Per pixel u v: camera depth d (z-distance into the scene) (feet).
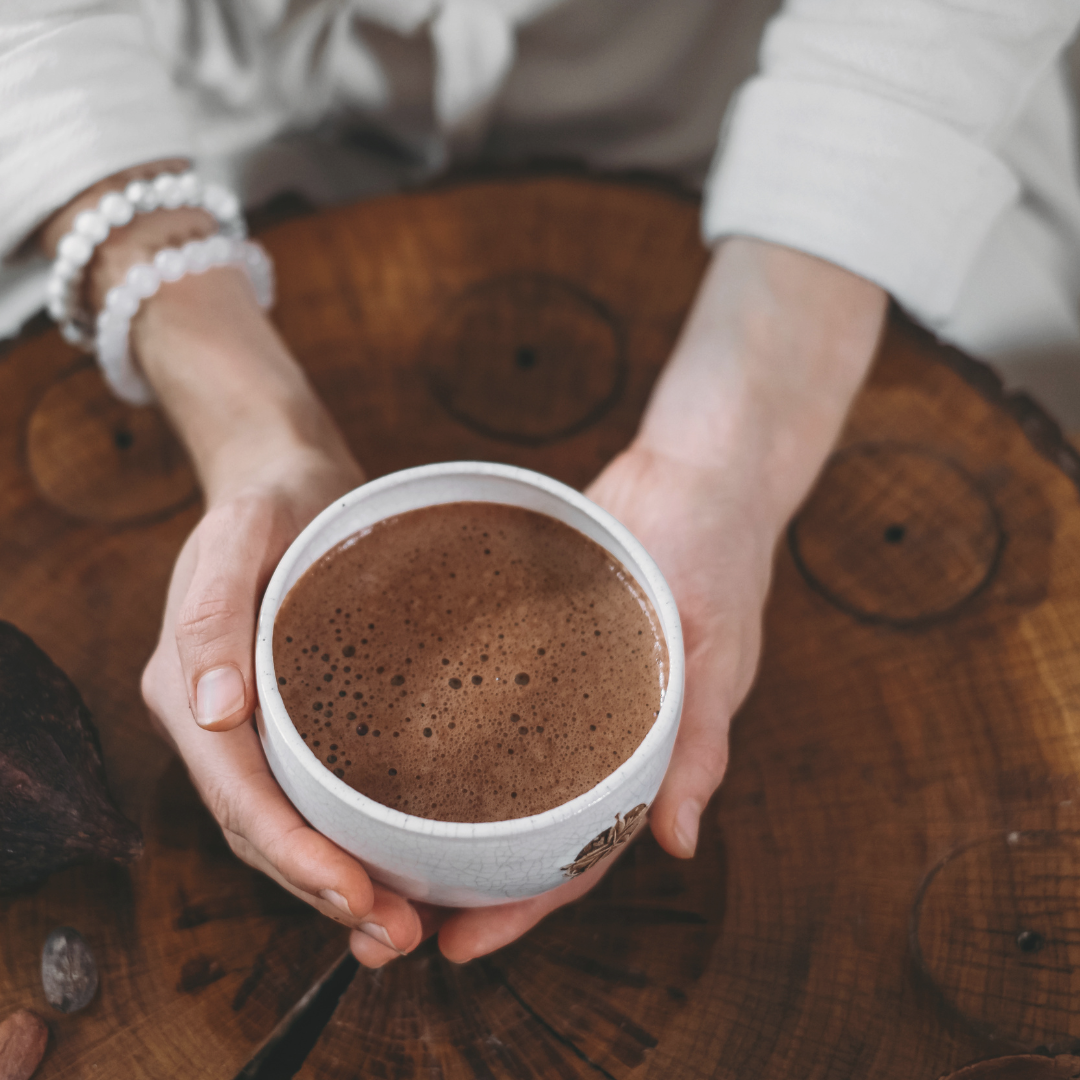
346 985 1.40
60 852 1.40
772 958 1.42
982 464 1.77
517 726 1.26
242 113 2.22
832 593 1.67
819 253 1.70
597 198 1.99
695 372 1.67
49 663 1.49
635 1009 1.38
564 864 1.20
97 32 1.70
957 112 1.66
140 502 1.73
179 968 1.40
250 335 1.72
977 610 1.65
